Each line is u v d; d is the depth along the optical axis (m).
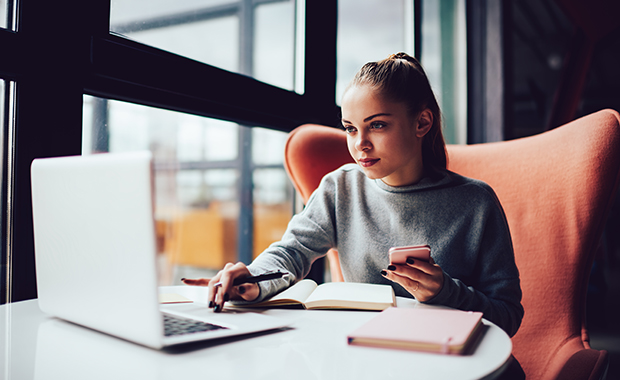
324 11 1.44
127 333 0.45
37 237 0.55
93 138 1.01
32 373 0.38
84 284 0.49
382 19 1.91
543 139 1.07
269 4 4.26
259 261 0.78
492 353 0.43
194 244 4.93
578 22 2.73
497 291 0.79
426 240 0.87
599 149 0.95
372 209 0.94
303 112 1.37
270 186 3.62
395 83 0.76
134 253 0.42
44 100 0.77
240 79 1.13
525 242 1.00
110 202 0.43
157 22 1.72
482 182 0.91
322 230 0.96
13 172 0.76
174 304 0.66
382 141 0.76
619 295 3.24
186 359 0.42
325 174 1.15
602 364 0.68
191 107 1.03
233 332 0.48
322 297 0.65
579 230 0.94
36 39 0.75
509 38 2.10
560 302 0.92
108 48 0.84
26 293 0.77
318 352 0.44
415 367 0.39
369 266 0.92
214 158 4.21
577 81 2.87
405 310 0.55
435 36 2.16
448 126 2.16
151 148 3.29
